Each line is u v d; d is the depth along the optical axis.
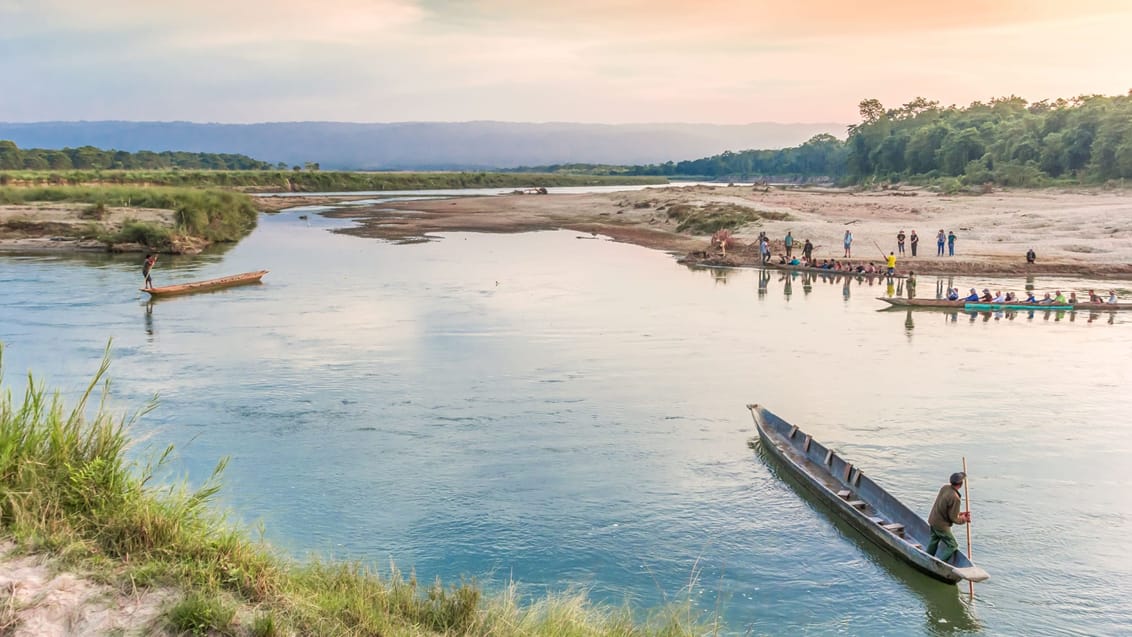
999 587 12.39
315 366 24.86
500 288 40.81
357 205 109.62
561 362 25.84
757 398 22.14
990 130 143.38
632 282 43.53
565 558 13.08
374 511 14.59
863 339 29.98
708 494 15.76
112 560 6.96
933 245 53.03
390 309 34.75
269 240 64.88
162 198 66.06
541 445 18.22
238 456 17.08
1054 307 35.72
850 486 15.36
